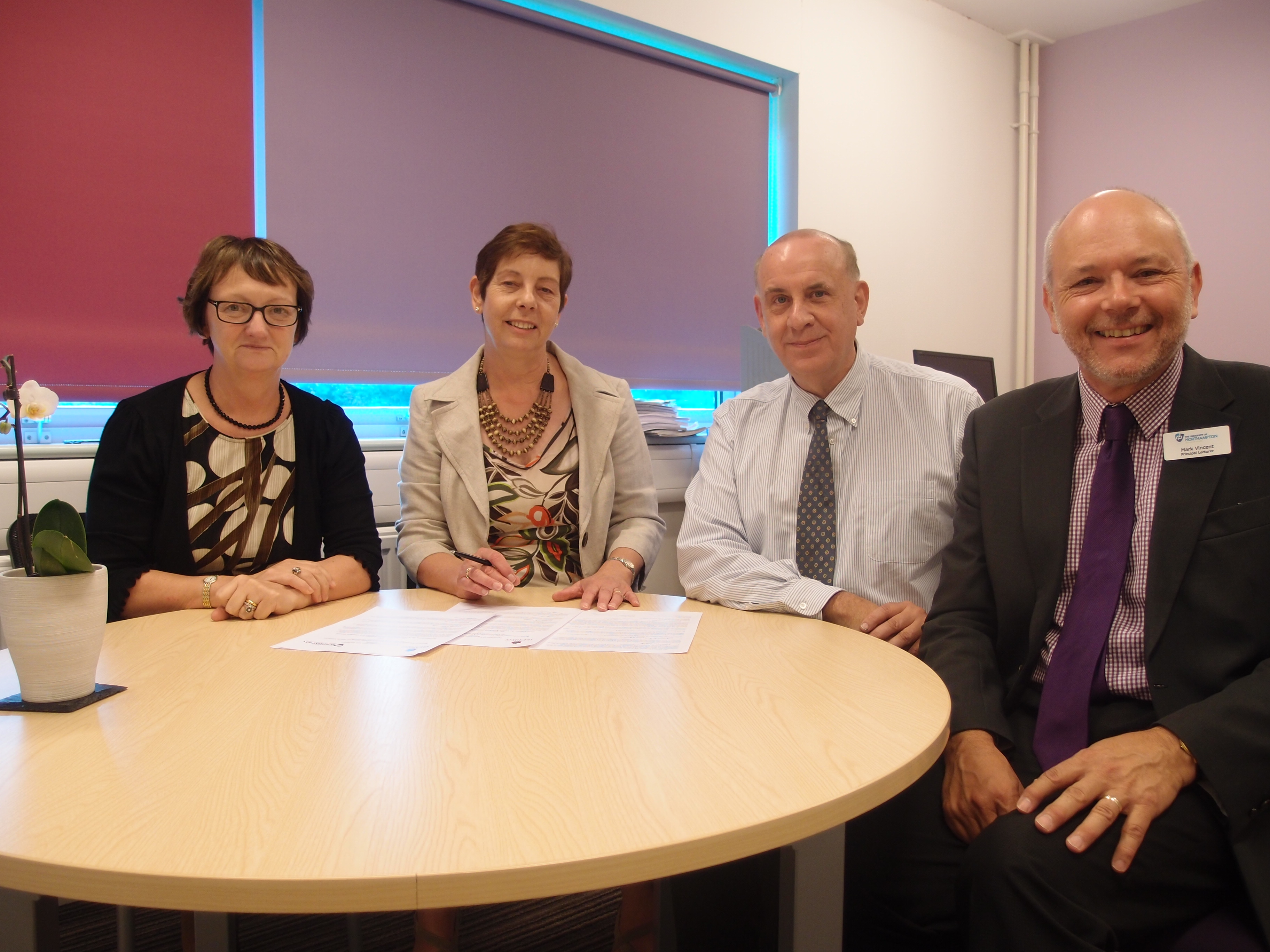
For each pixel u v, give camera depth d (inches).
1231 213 142.3
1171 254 46.5
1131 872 37.0
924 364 121.9
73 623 34.0
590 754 29.1
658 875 22.6
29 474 71.5
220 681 37.7
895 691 36.9
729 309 130.9
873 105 138.9
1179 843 37.9
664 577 109.4
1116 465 47.9
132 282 83.3
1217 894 38.6
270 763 28.2
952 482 67.3
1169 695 43.8
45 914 29.0
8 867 22.0
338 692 36.1
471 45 103.8
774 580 58.1
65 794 25.7
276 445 66.0
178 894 21.0
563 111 112.0
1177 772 38.7
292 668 39.8
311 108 92.4
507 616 51.8
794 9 128.1
